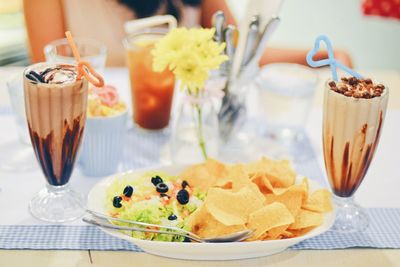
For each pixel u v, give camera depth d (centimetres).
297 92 121
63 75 94
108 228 90
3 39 225
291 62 163
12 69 142
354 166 97
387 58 251
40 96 91
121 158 114
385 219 102
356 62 252
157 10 164
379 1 203
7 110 128
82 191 105
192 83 102
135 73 120
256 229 90
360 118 92
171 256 92
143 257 93
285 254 94
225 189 98
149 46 117
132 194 94
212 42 102
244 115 119
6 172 109
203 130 111
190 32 102
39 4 157
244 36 115
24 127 116
